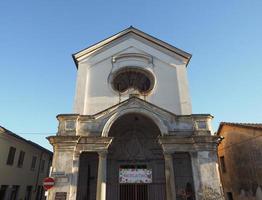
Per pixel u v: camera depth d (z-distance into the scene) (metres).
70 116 15.44
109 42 20.25
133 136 18.30
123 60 19.61
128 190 16.78
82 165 16.89
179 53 19.75
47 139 14.66
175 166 16.67
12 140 21.61
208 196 13.47
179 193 15.91
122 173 15.38
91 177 16.66
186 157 16.78
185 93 18.31
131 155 17.80
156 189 16.75
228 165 22.94
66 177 13.77
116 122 16.67
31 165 26.62
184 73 19.11
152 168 17.42
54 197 13.32
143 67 19.34
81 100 17.81
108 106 17.84
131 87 18.72
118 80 19.34
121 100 18.06
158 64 19.55
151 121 16.50
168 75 19.12
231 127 21.73
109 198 16.45
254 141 18.31
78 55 19.50
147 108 15.43
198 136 14.61
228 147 22.56
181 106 17.88
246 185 19.61
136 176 15.31
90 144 14.64
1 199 20.30
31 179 26.73
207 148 14.48
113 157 17.59
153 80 19.00
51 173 13.84
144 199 16.53
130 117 16.55
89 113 17.58
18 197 23.39
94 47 19.86
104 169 14.16
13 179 22.16
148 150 17.97
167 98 18.30
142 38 20.53
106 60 19.62
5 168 20.55
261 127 17.28
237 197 21.28
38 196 29.17
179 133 15.17
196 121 15.46
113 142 17.86
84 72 18.97
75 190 13.62
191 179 16.20
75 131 15.02
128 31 20.70
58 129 15.16
